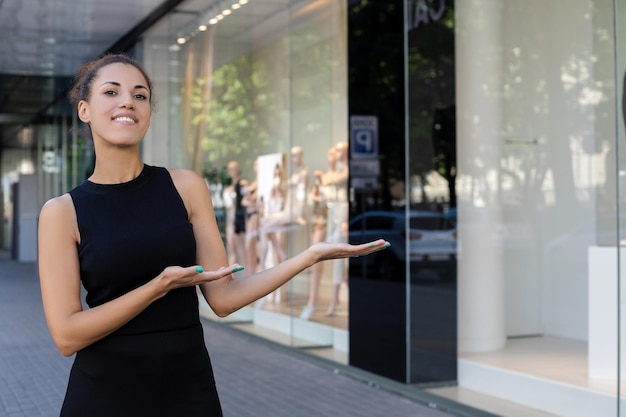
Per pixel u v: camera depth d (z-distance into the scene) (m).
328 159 8.62
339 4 8.37
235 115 10.72
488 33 7.31
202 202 2.34
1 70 14.39
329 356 8.57
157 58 12.35
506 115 7.28
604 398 5.76
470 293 7.22
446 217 7.25
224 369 8.52
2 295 16.27
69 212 2.20
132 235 2.20
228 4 10.48
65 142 21.77
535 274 6.96
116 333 2.15
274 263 9.88
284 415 6.54
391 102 7.57
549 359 6.55
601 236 6.39
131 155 2.26
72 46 12.53
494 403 6.65
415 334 7.24
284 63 9.52
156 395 2.18
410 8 7.37
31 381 8.11
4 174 34.38
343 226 8.34
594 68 6.65
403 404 6.85
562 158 6.86
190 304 2.24
